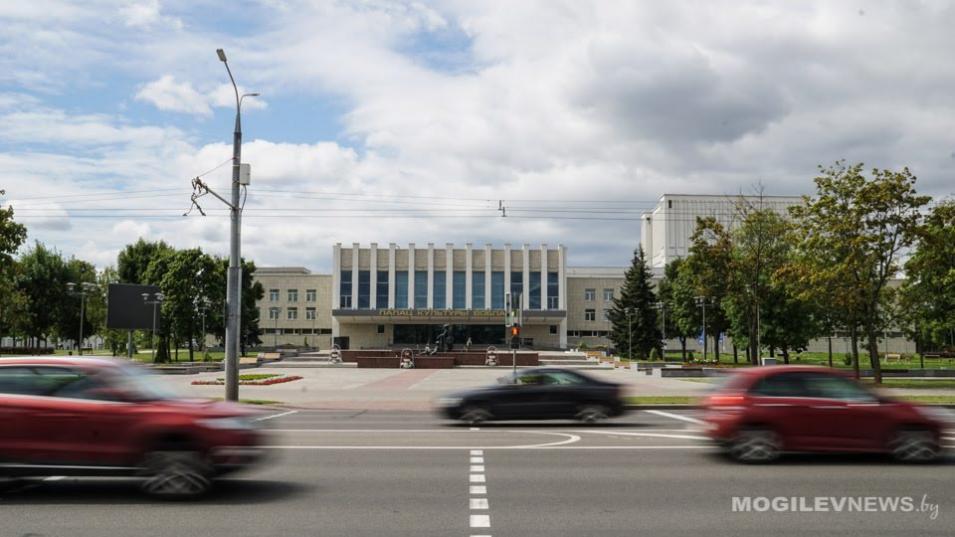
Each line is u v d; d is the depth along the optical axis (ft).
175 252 201.77
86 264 259.19
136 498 29.25
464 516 26.03
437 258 309.01
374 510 27.02
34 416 28.81
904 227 108.27
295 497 29.43
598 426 59.00
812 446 37.93
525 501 28.63
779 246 155.02
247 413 31.48
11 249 124.47
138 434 28.89
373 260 307.99
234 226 75.77
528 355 187.73
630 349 233.76
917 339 159.94
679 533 23.70
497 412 58.65
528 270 310.04
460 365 184.65
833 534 23.62
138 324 157.69
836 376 39.19
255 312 274.16
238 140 76.48
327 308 336.49
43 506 27.78
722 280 154.40
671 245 366.02
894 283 220.43
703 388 108.68
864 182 111.14
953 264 121.90
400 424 60.75
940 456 39.63
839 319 147.74
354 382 122.72
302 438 49.98
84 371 29.86
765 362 154.51
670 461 39.24
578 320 333.42
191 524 24.86
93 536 23.25
